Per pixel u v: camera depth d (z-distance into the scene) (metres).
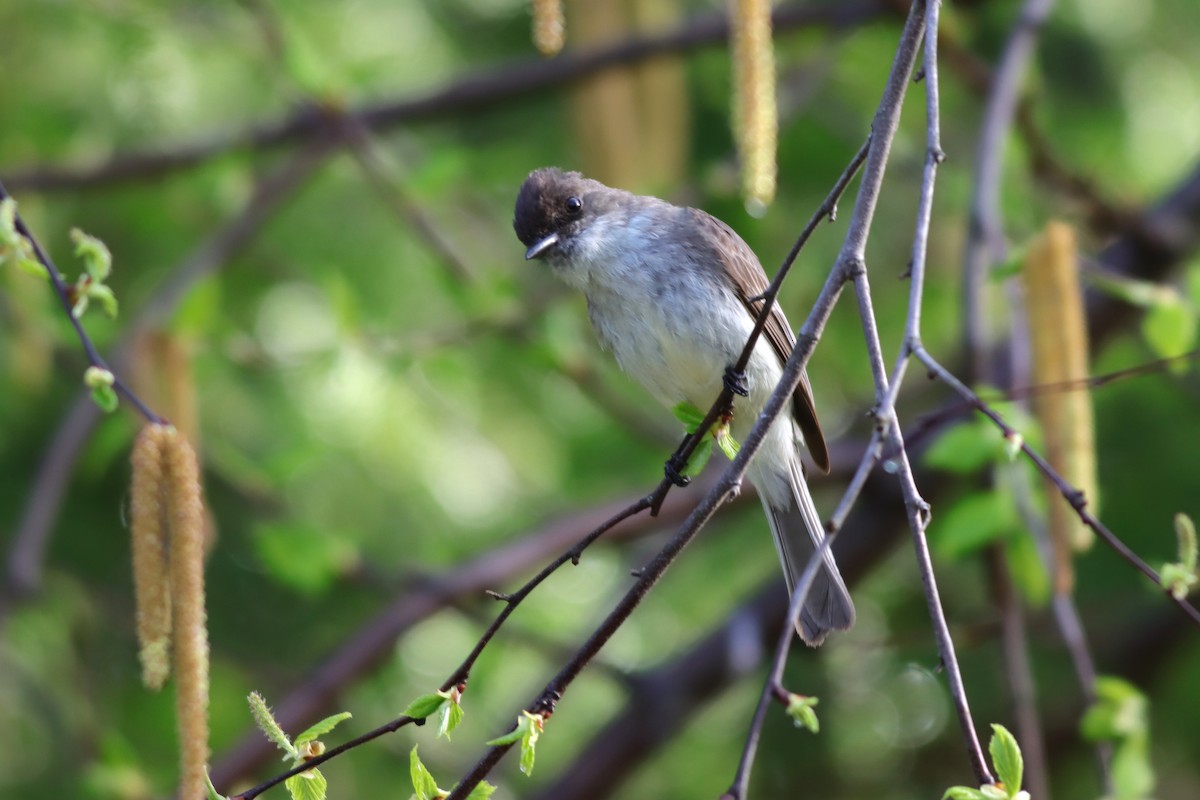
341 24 12.33
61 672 11.37
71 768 11.12
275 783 4.96
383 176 10.62
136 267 12.52
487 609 10.69
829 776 12.48
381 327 11.27
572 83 11.01
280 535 9.85
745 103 5.55
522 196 8.74
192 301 9.36
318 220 12.66
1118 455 11.74
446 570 10.51
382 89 12.23
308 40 10.55
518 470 12.40
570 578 12.59
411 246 12.59
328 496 11.91
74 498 12.02
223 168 11.39
